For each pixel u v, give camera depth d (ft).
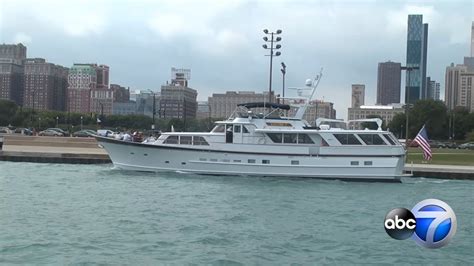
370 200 127.44
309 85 171.53
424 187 157.99
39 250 71.36
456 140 644.69
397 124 627.05
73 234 81.51
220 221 95.25
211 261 68.18
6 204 107.76
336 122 174.60
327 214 106.83
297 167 159.33
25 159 211.41
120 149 166.91
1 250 70.85
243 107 172.96
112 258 68.44
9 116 587.68
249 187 142.00
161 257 69.51
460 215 111.55
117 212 101.76
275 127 162.71
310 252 75.31
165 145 162.50
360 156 159.63
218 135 161.68
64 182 145.38
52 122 567.18
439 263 71.56
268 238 82.84
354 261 71.10
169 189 134.72
